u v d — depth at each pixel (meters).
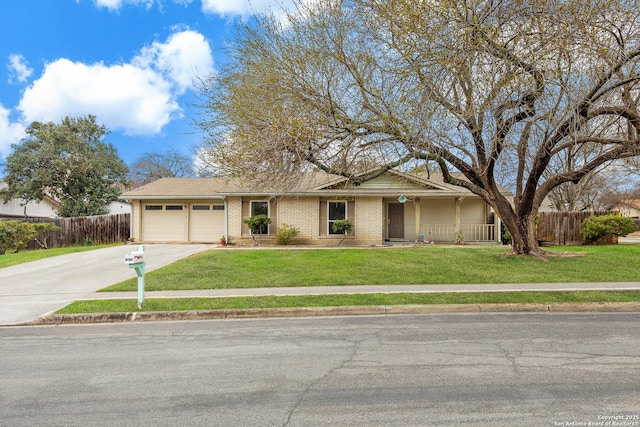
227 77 11.58
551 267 11.55
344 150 11.35
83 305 8.05
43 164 30.17
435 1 8.74
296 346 5.58
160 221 22.09
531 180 12.23
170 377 4.48
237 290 9.37
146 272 11.85
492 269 11.48
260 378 4.40
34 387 4.25
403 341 5.71
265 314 7.57
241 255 15.09
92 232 22.52
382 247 17.69
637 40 8.95
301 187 19.98
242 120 10.91
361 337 5.96
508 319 6.98
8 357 5.30
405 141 9.95
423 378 4.29
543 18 8.80
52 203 34.72
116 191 32.94
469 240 20.72
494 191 13.02
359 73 10.73
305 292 9.04
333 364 4.81
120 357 5.24
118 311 7.56
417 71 9.01
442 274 10.91
